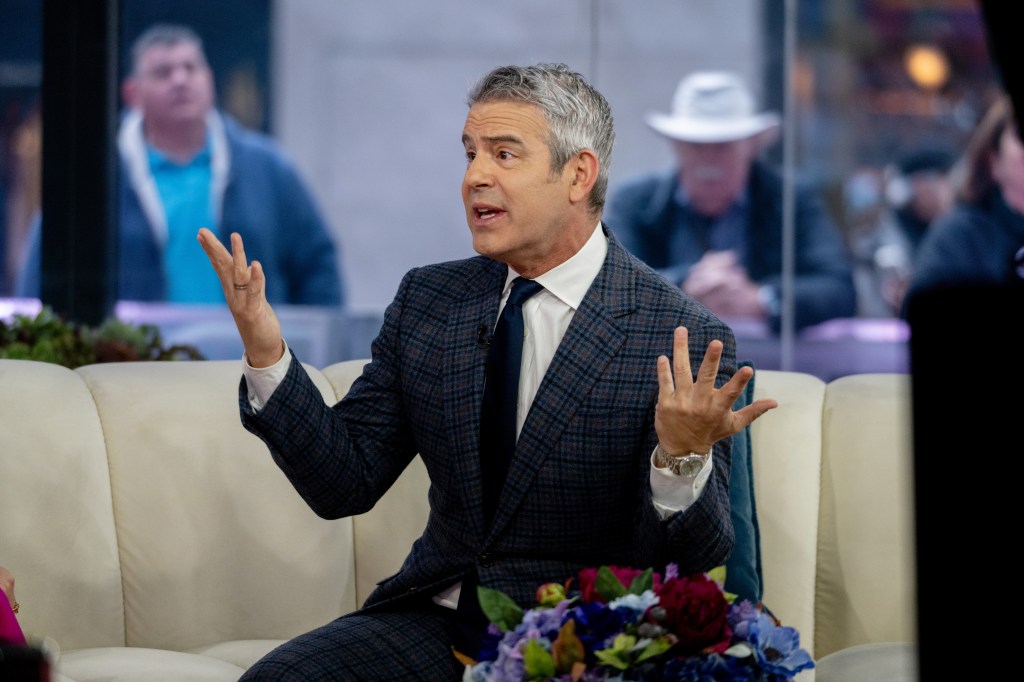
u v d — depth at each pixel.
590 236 5.40
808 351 12.22
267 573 6.29
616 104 12.25
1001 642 1.86
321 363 12.45
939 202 12.07
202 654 5.98
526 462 5.08
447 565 5.29
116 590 6.07
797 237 12.17
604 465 5.08
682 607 3.98
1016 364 1.85
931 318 1.89
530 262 5.31
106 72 12.04
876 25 12.04
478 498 5.17
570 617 4.09
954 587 1.88
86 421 6.12
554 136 5.11
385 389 5.54
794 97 12.12
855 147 12.12
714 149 12.15
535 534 5.14
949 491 1.88
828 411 6.39
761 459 6.28
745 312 12.27
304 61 12.29
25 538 5.82
